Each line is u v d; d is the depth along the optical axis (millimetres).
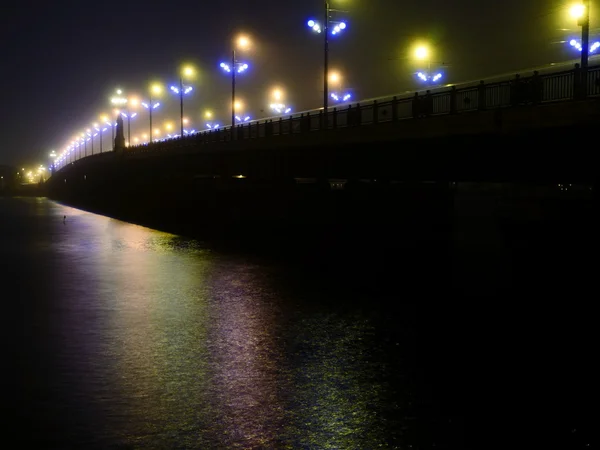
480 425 11281
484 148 26609
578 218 27328
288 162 42719
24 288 25328
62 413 11805
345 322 19250
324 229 39938
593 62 31031
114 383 13531
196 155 57719
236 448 10352
